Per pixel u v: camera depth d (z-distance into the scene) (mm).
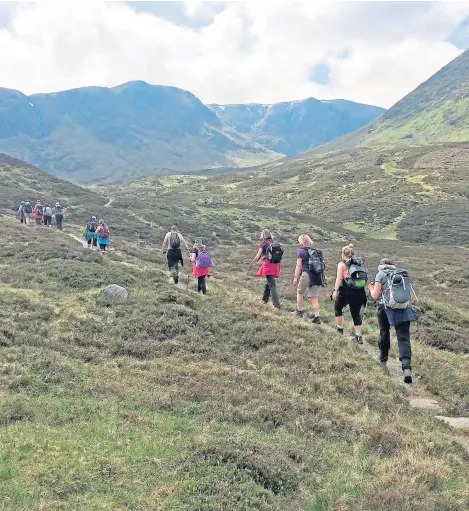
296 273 14836
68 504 4941
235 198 123625
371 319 17172
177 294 15602
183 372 9594
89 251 23719
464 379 11078
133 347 10953
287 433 7328
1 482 5191
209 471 5793
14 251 22594
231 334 12633
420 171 116500
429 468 6359
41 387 8102
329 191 111625
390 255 51125
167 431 6898
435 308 21062
